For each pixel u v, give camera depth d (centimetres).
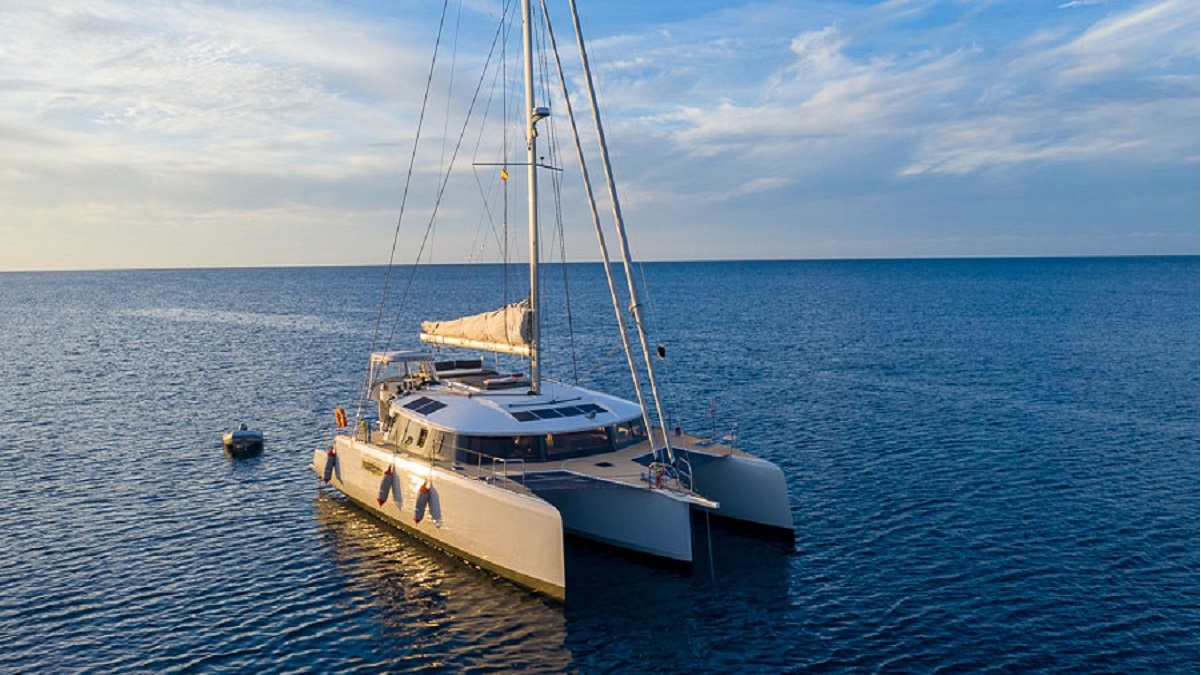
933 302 10319
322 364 5162
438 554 1817
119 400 3859
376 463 2016
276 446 2911
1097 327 6931
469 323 2180
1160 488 2256
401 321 8781
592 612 1526
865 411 3350
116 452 2816
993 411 3328
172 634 1464
